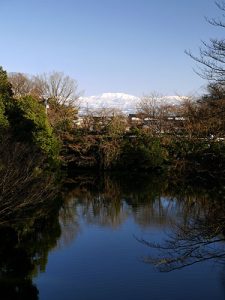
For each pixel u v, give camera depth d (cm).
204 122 1505
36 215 2511
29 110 3831
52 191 2708
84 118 5869
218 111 1411
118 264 1817
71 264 1822
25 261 1862
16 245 2130
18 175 2175
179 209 3055
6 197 2095
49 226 2592
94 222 2705
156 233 2366
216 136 1536
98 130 5738
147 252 1977
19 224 2348
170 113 5681
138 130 5706
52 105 5944
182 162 1941
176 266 1747
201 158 1777
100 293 1501
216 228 1396
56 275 1684
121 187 4372
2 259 1891
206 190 3022
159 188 4234
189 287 1545
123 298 1455
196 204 3105
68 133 5591
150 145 5494
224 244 1817
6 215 2133
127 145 5622
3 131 3019
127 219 2778
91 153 5712
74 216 2912
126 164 5638
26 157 2731
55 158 4041
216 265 1734
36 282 1605
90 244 2155
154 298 1452
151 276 1659
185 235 1812
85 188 4322
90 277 1659
